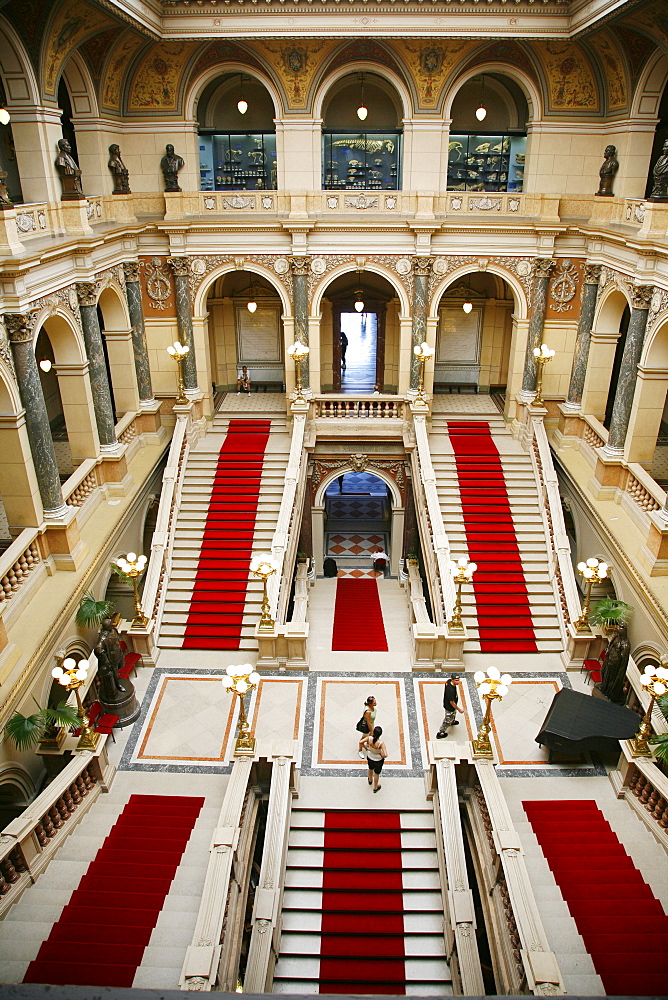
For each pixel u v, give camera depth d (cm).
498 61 1777
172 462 1862
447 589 1609
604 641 1503
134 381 1922
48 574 1380
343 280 2245
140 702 1423
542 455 1869
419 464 1933
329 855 1145
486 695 1164
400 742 1344
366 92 2028
